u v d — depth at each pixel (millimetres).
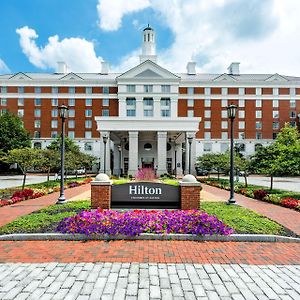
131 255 5387
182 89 59094
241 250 5742
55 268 4750
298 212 9977
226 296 3857
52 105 58812
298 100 59938
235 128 59219
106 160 32188
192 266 4891
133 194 8938
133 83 53688
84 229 6340
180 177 32094
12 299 3725
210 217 7035
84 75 64188
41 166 19672
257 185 22344
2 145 44531
